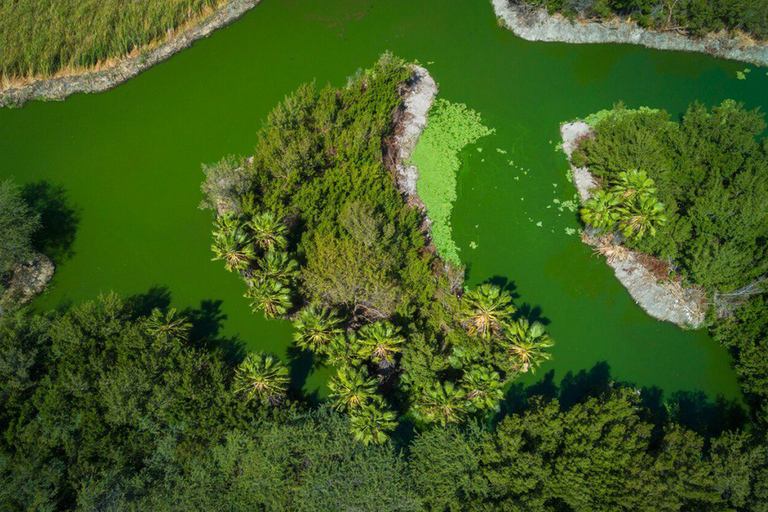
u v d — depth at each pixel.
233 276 38.88
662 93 49.88
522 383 35.69
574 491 27.98
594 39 51.56
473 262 39.75
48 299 37.56
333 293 34.12
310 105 43.00
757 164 39.62
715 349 37.53
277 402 32.28
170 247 39.94
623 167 40.25
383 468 28.80
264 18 52.06
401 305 34.19
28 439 29.08
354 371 29.92
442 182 43.03
